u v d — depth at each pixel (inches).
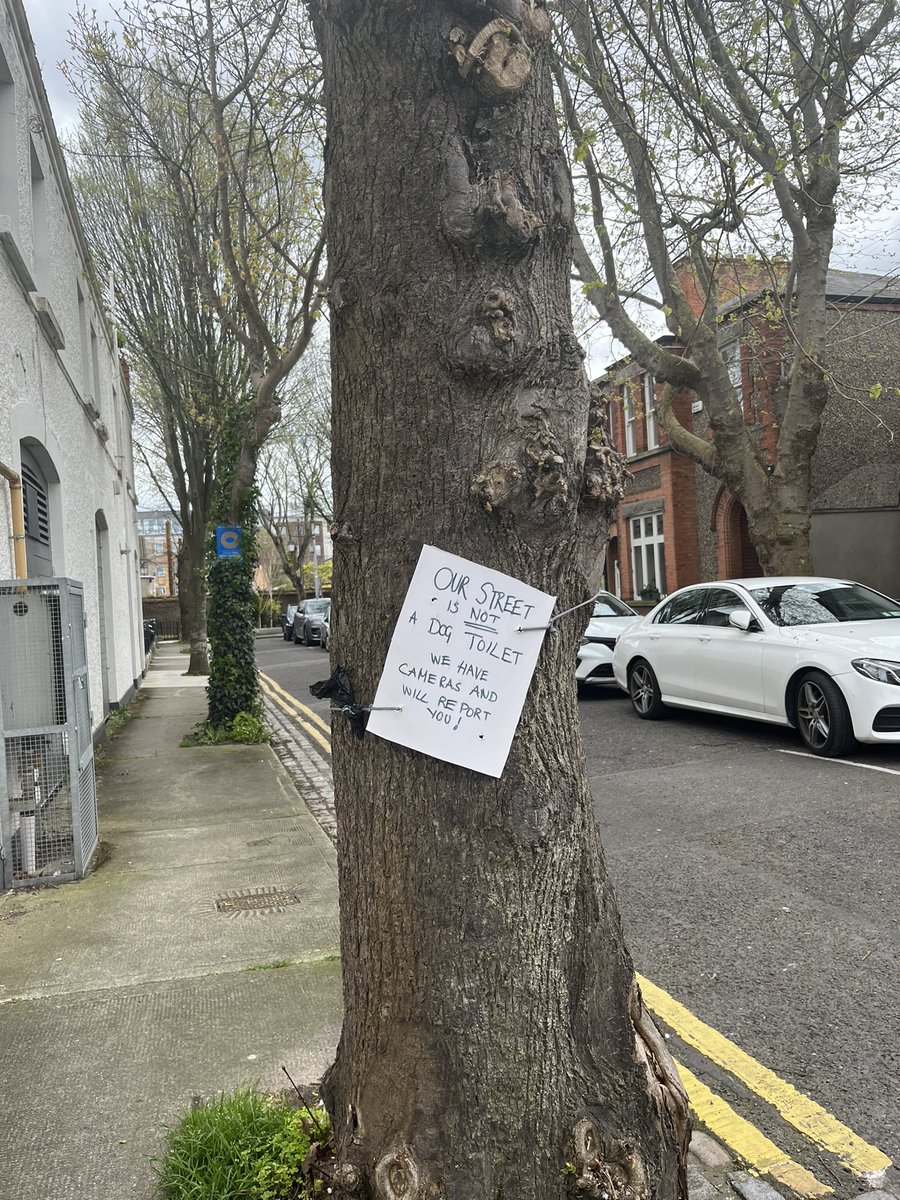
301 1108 105.4
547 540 75.2
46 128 342.3
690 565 874.1
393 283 74.0
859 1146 108.2
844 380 720.3
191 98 363.3
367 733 77.4
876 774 276.1
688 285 673.6
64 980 150.7
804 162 339.3
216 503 428.8
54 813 208.8
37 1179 98.3
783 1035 133.1
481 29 72.0
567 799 76.9
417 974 74.1
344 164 77.5
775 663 327.6
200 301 578.9
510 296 71.7
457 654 74.5
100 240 615.8
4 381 258.1
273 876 207.0
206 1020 134.7
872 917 172.2
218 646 424.8
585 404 76.6
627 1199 71.1
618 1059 77.4
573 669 79.5
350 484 78.6
